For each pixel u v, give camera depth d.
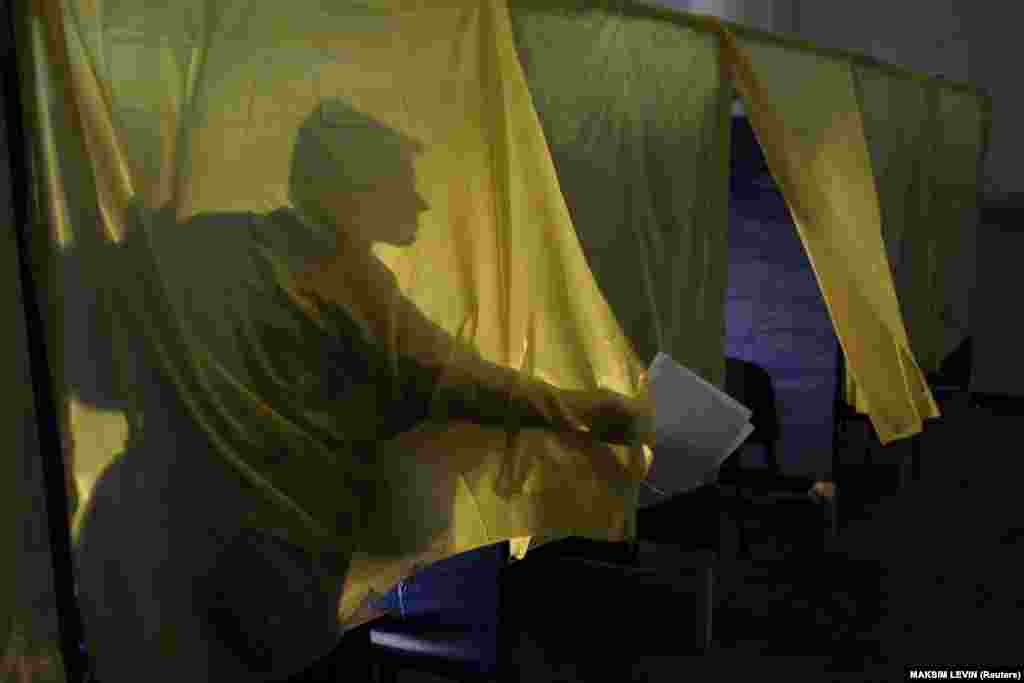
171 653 1.60
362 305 1.84
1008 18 6.82
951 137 5.03
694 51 2.94
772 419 4.21
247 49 1.69
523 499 2.16
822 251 3.41
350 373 1.85
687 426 2.48
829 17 7.27
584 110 2.53
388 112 1.94
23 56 1.46
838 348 4.46
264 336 1.71
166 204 1.58
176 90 1.60
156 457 1.58
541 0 2.38
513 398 2.03
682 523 3.71
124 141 1.53
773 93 3.24
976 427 6.73
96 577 1.52
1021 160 6.91
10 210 1.45
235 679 1.69
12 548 1.45
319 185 1.80
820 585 3.98
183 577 1.62
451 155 2.07
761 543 4.39
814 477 4.30
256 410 1.70
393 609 2.62
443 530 2.03
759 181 4.32
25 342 1.46
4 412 1.44
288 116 1.76
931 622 3.65
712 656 3.34
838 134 3.66
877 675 3.22
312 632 1.80
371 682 2.40
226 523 1.67
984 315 7.14
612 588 2.99
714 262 3.08
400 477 1.96
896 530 4.66
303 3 1.78
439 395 1.96
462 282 2.10
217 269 1.65
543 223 2.20
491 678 2.54
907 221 4.57
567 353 2.19
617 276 2.66
